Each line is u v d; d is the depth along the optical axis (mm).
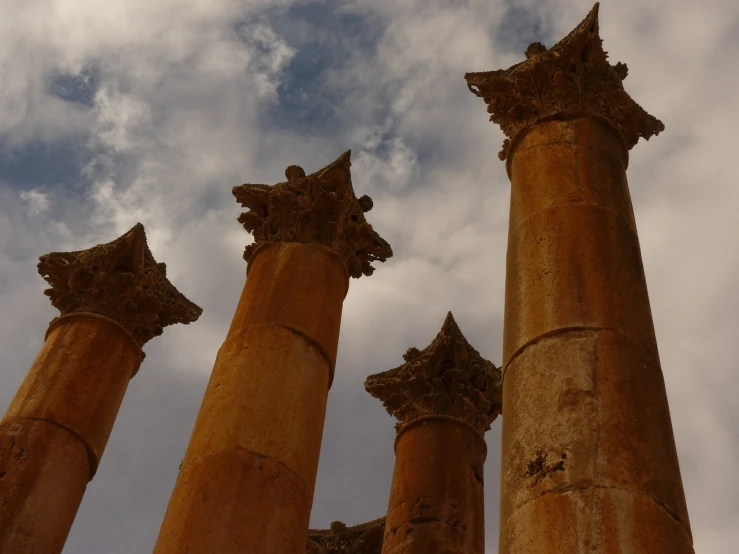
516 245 13711
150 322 21906
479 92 17281
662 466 10289
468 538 18984
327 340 16141
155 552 12664
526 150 15453
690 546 9820
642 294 12617
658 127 16703
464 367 21922
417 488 19703
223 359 15289
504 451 11125
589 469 10039
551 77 16328
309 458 14219
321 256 17516
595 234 13164
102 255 21750
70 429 18953
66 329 20672
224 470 13234
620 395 10852
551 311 12047
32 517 17438
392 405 22062
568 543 9414
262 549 12648
